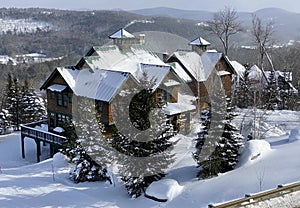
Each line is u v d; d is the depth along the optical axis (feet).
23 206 63.31
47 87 123.13
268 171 65.51
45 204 64.23
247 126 104.06
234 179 64.80
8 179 79.00
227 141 70.79
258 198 54.29
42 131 118.52
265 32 172.55
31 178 80.79
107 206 63.52
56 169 89.71
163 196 63.57
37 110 179.22
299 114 134.10
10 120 178.60
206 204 58.59
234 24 202.69
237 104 156.46
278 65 212.64
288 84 172.14
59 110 120.98
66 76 115.96
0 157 126.11
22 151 126.00
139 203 64.44
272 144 83.56
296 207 53.11
